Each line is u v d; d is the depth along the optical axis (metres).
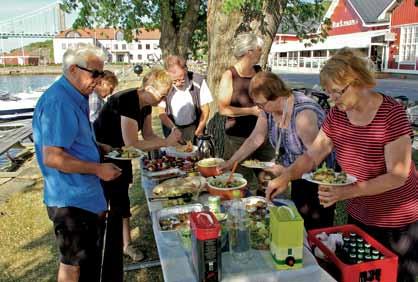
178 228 1.86
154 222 1.93
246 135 3.41
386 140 1.69
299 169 2.02
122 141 2.74
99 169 1.94
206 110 4.01
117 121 2.68
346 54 1.69
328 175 1.81
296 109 2.26
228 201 2.11
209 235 1.39
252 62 3.29
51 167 1.84
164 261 1.60
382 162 1.74
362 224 1.91
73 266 2.03
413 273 1.87
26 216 4.21
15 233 3.80
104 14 8.73
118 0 8.88
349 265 1.51
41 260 3.29
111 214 1.88
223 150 4.33
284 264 1.50
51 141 1.82
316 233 1.79
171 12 8.27
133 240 3.52
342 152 1.87
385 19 22.08
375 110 1.71
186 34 7.98
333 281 1.47
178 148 3.26
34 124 1.95
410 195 1.79
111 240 1.84
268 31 4.11
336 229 1.83
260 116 2.72
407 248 1.83
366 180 1.78
